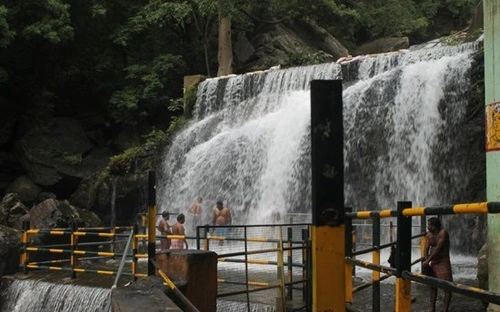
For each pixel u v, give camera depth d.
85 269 12.65
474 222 14.79
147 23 28.78
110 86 29.11
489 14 7.01
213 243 13.98
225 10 26.72
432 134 16.31
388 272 4.05
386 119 17.47
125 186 22.92
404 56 19.20
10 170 26.64
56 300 11.65
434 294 8.40
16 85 27.92
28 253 13.65
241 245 13.74
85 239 18.94
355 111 18.20
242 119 21.86
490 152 6.98
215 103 23.77
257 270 12.23
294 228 14.14
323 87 2.88
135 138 27.42
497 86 6.88
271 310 8.60
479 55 15.62
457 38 22.14
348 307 5.29
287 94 20.67
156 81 27.33
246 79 23.05
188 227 18.80
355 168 17.92
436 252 8.10
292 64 28.44
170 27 30.12
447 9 40.97
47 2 25.39
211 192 20.78
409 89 17.06
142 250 15.81
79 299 11.21
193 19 29.55
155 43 29.83
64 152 25.88
